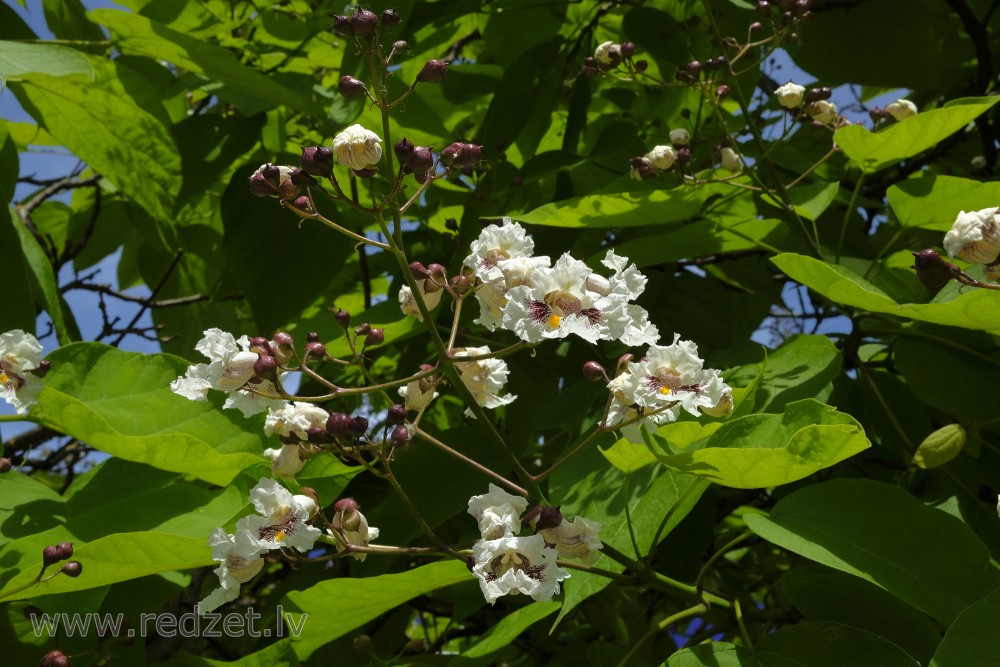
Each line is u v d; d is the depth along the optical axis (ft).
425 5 3.69
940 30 4.64
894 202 3.11
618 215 3.14
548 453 3.28
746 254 3.97
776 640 2.53
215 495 2.74
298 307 3.41
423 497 2.99
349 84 2.40
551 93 3.91
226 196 3.49
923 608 2.43
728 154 3.22
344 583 2.57
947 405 3.08
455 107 4.42
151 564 2.51
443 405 4.02
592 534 2.45
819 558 2.48
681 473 2.55
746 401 2.70
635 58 4.27
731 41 3.36
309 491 2.39
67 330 3.17
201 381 2.46
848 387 3.26
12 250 2.97
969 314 2.66
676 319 3.50
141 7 3.65
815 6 4.04
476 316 3.47
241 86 3.37
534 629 3.54
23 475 2.82
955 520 2.53
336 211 3.49
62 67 2.95
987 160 4.06
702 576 2.62
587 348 3.54
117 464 2.85
